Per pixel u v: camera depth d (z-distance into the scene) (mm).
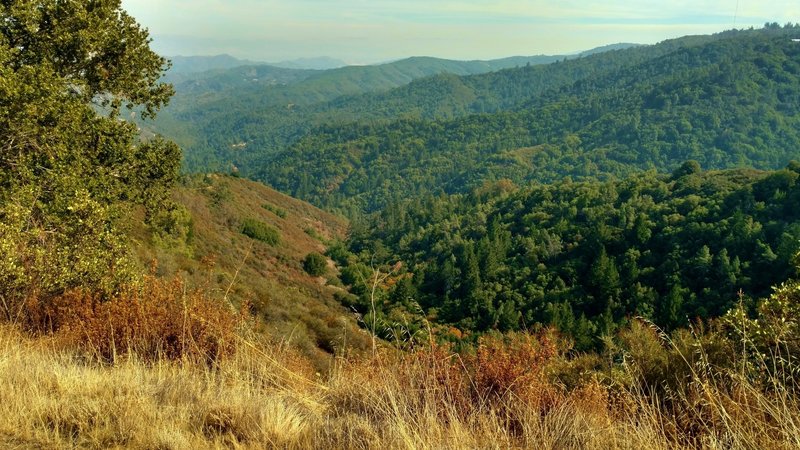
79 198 6168
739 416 2301
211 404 2711
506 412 2666
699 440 2375
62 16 10164
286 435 2436
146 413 2508
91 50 10367
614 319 45094
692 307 43469
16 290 4680
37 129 8414
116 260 5777
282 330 9656
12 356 3283
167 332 3891
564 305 43531
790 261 5117
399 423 2350
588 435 2398
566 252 63875
